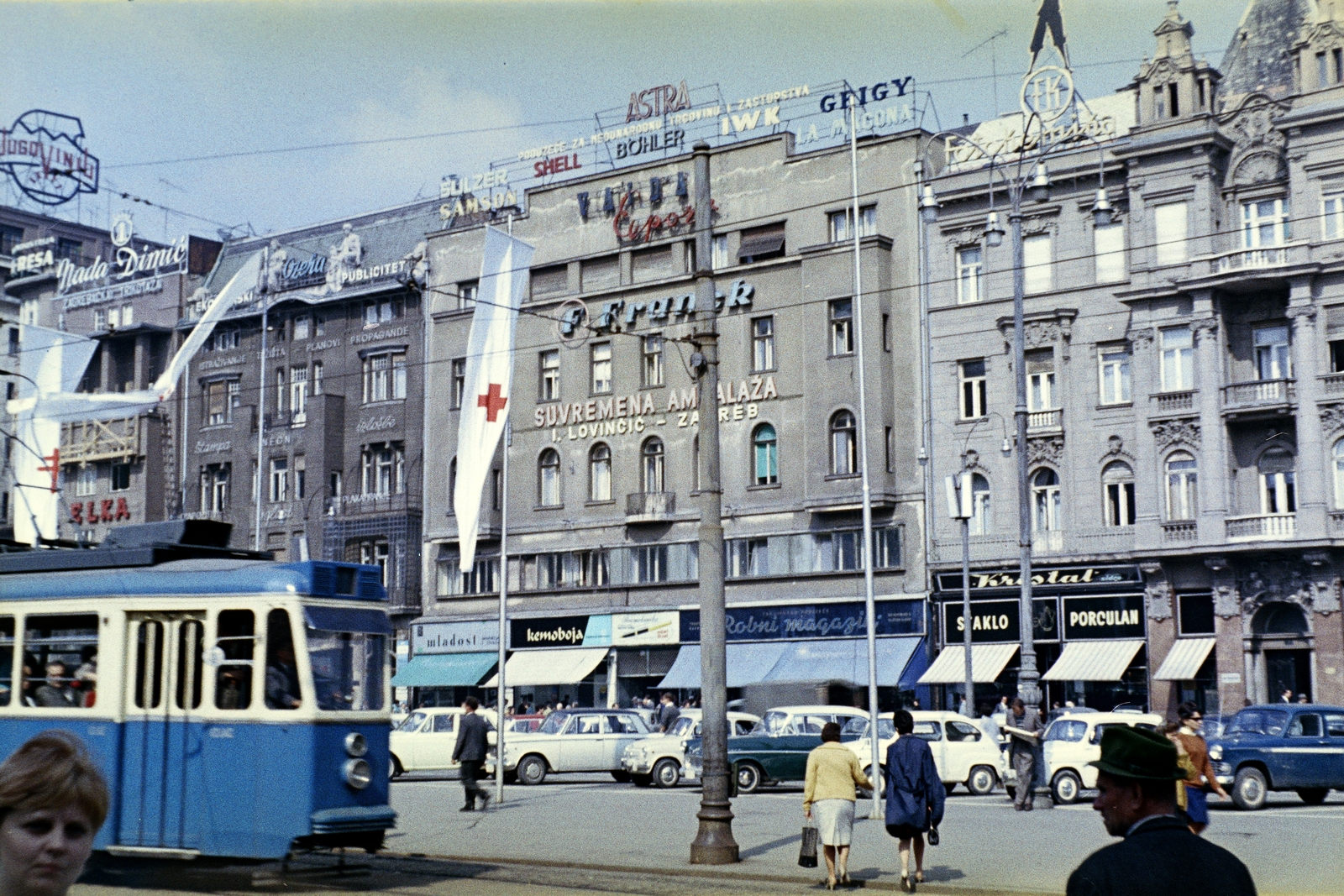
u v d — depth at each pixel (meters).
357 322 61.16
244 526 63.00
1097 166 44.09
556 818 23.88
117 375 68.19
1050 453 44.47
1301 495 39.91
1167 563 41.97
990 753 30.58
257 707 15.76
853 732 31.27
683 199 52.56
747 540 49.75
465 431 30.61
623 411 53.03
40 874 3.57
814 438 48.12
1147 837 4.80
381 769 16.30
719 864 17.67
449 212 59.31
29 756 3.64
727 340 50.91
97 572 17.09
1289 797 29.59
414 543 58.00
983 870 16.94
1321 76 40.94
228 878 16.38
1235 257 41.47
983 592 44.84
